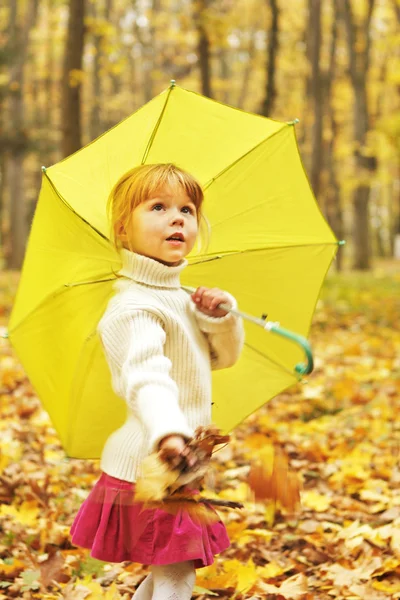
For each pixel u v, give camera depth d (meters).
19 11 33.19
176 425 2.22
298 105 38.62
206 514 2.45
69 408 3.02
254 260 3.15
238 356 2.87
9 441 5.84
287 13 35.34
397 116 20.14
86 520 2.72
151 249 2.72
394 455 5.72
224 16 21.17
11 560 3.86
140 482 2.19
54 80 39.75
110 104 36.88
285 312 3.23
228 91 40.91
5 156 22.78
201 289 2.78
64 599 3.39
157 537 2.54
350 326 13.18
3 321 13.20
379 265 41.03
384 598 3.46
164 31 35.91
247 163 3.06
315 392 7.37
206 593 3.43
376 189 49.84
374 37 34.56
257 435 5.85
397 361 9.51
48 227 2.89
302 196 3.18
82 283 2.89
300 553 4.07
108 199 2.83
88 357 2.97
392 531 4.12
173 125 3.02
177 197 2.73
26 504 4.43
